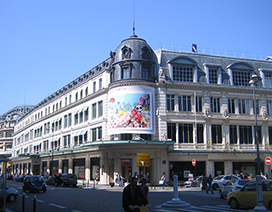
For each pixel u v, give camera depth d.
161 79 44.94
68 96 62.88
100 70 51.81
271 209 17.36
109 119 44.12
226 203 22.66
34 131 81.75
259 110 49.91
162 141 40.56
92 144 42.25
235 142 47.72
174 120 44.81
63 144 62.78
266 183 18.16
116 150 43.59
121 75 44.56
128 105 42.72
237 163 47.22
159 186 42.28
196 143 45.28
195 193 32.06
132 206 10.54
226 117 47.19
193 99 46.53
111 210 18.95
